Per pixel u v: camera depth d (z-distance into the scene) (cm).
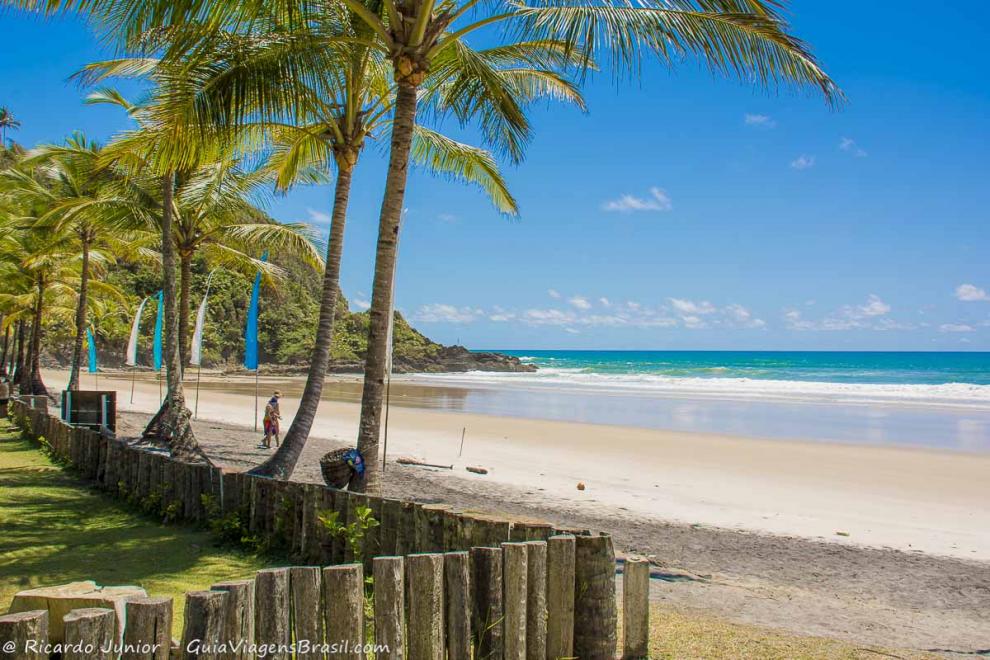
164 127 772
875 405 3575
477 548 384
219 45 762
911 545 921
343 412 3072
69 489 973
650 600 587
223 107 750
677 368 9450
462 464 1561
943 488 1362
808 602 629
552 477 1405
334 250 1086
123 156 977
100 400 1501
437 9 847
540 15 639
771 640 462
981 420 2808
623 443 2020
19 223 2205
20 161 1534
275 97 770
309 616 328
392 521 538
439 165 1223
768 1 618
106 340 7788
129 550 651
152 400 3444
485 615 381
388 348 934
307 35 776
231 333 8794
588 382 6303
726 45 638
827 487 1360
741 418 2897
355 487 771
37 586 538
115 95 1378
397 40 762
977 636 553
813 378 7075
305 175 1320
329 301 1093
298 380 7088
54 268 2773
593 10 624
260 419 2567
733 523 1028
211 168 1353
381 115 1049
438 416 2898
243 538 660
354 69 981
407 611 353
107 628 268
